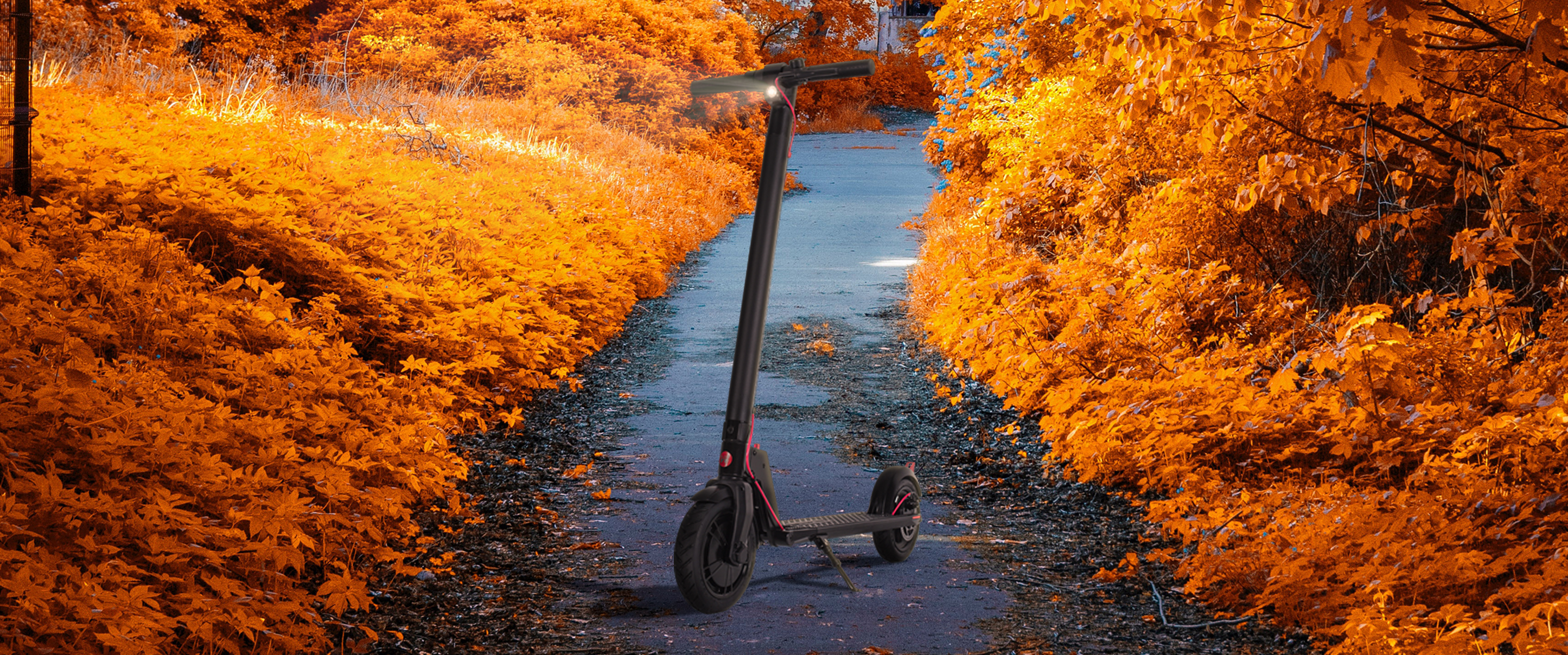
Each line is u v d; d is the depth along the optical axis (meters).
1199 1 5.10
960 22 14.35
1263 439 5.81
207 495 4.10
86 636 3.17
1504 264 5.94
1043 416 7.52
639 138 23.03
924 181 26.64
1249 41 5.69
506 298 8.05
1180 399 6.15
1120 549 5.04
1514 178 5.90
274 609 3.54
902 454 6.86
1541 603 3.34
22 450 3.89
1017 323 8.42
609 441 6.97
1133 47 5.49
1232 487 5.40
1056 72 11.18
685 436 7.14
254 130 9.91
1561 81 5.65
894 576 4.63
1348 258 8.07
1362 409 5.43
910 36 44.38
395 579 4.39
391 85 20.33
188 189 7.12
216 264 7.07
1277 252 8.37
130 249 5.97
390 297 7.61
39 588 3.02
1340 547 4.14
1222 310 7.64
